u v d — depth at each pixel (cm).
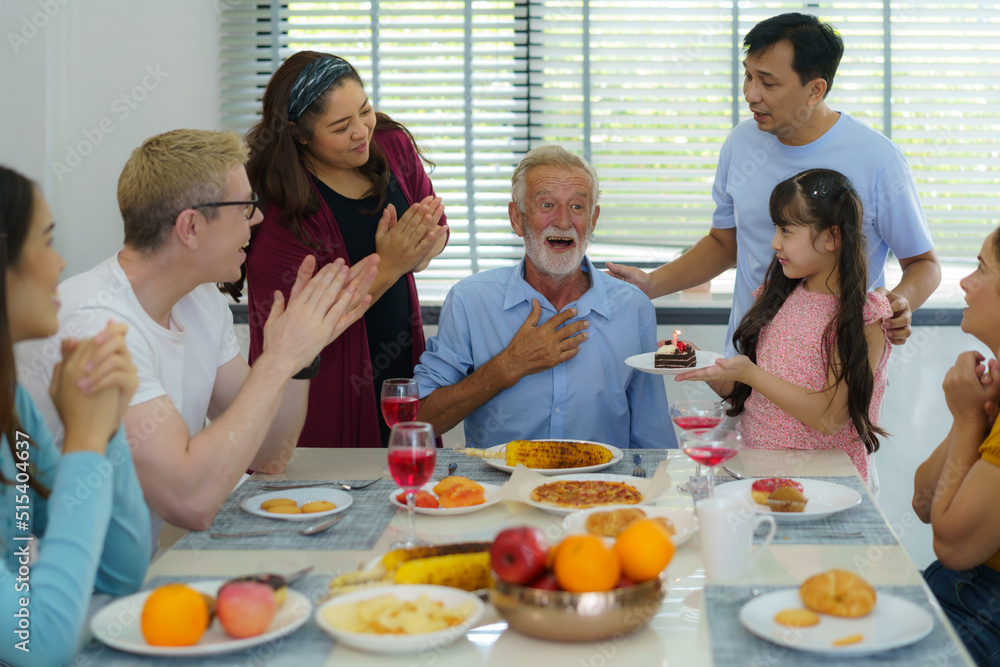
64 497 96
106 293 138
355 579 101
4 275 99
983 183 300
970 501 130
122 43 304
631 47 305
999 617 136
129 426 126
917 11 296
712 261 257
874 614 94
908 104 299
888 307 174
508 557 90
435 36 310
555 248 189
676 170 308
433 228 209
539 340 182
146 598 100
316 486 146
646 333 201
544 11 306
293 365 138
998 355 142
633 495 133
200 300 165
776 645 90
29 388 134
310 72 200
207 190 136
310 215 211
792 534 121
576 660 88
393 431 116
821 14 299
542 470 149
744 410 189
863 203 224
